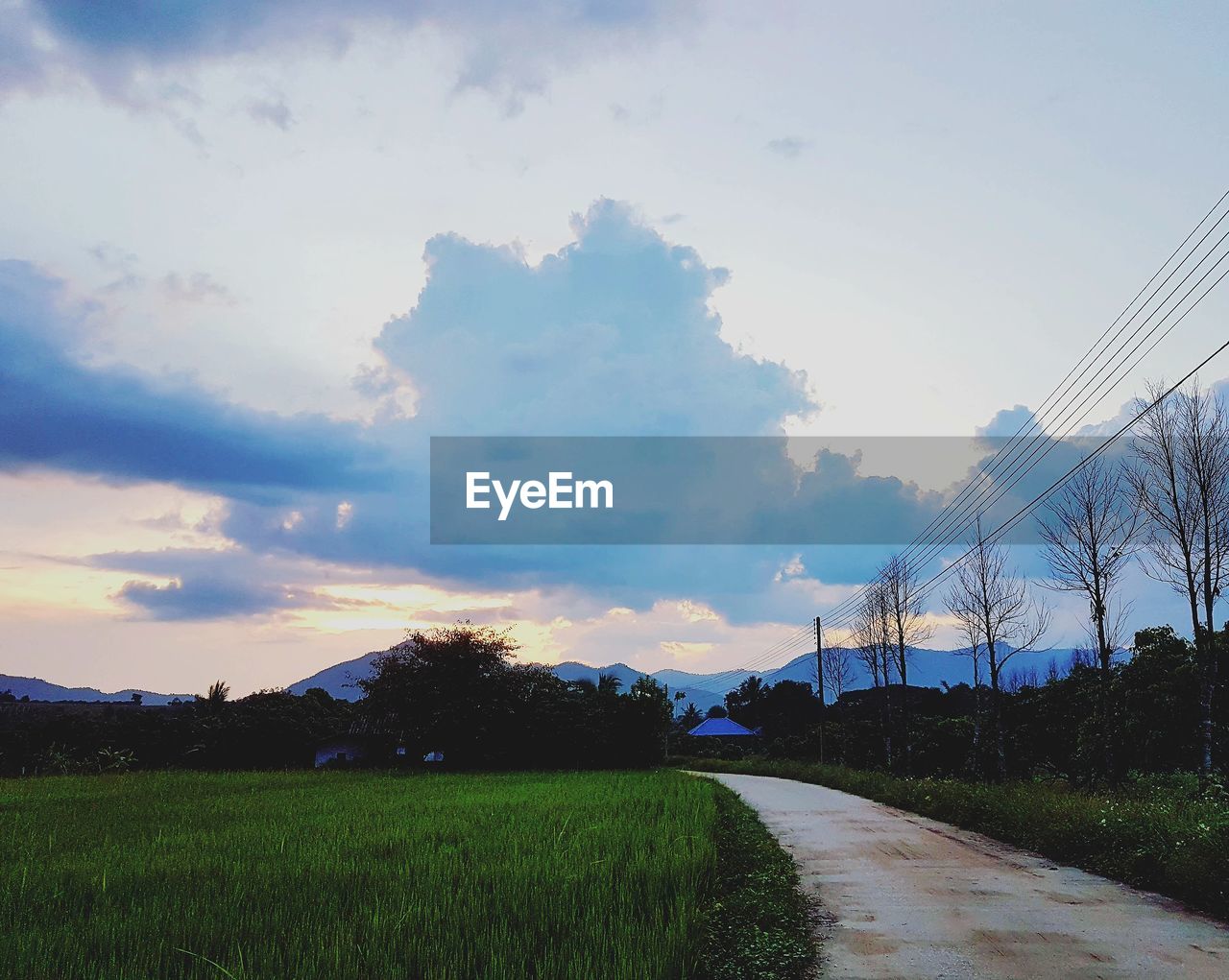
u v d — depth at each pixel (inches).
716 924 381.1
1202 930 403.5
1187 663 1037.2
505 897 404.8
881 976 332.8
